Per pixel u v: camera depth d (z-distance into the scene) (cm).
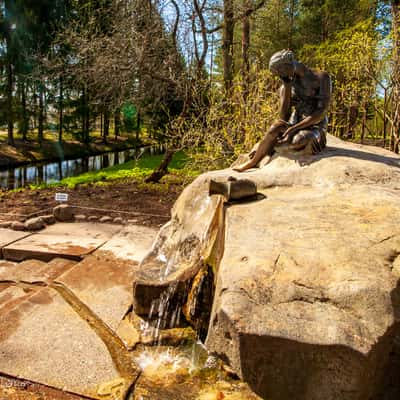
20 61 1481
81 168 1512
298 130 312
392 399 153
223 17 870
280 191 268
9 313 276
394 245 174
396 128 618
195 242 289
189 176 719
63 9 1451
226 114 673
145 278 283
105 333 256
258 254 173
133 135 2819
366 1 1057
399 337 156
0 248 425
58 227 519
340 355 128
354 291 144
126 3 747
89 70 757
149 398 197
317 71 311
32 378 208
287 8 1438
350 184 259
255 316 141
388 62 625
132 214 574
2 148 1591
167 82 772
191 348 245
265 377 139
